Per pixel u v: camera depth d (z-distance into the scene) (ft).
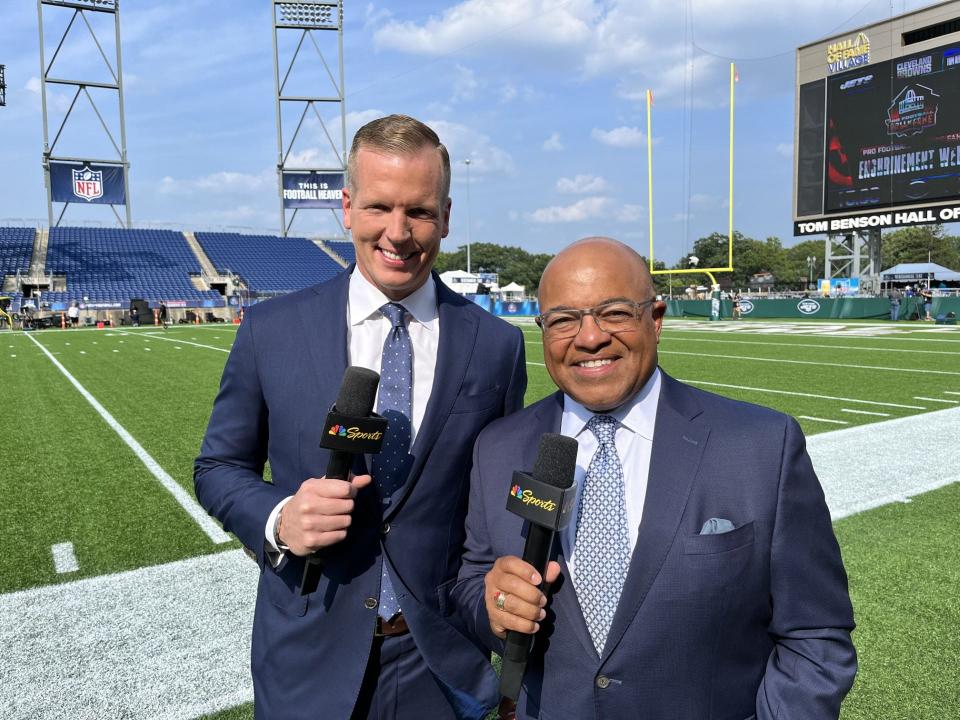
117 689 8.51
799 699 3.77
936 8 68.44
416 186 4.62
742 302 96.37
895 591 10.69
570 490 3.69
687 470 4.01
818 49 78.54
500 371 5.38
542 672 4.21
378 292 5.11
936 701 7.88
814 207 80.89
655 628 3.88
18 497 16.66
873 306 83.76
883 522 13.73
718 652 3.89
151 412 28.22
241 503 4.77
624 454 4.29
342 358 4.98
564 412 4.56
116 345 63.31
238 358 5.27
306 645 4.79
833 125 78.07
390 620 4.81
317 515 4.11
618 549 4.08
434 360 5.23
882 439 20.65
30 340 71.67
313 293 5.38
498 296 132.26
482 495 4.72
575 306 4.00
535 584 3.76
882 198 74.38
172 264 123.95
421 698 4.91
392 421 4.91
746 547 3.86
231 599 11.01
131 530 14.26
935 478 16.61
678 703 3.89
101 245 124.06
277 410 5.02
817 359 42.68
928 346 50.08
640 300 4.02
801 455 4.07
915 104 71.05
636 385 4.09
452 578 5.09
